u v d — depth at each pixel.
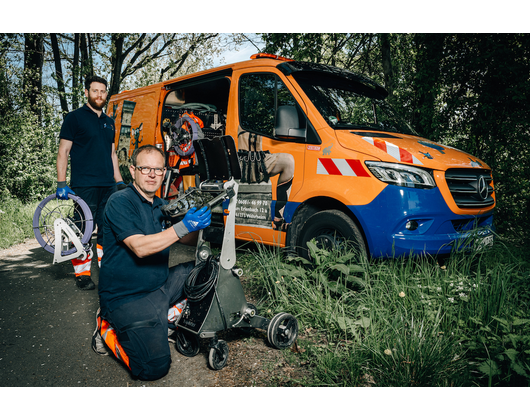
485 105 5.85
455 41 6.32
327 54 10.25
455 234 3.29
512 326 2.46
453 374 2.16
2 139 8.92
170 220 2.61
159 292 2.50
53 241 3.85
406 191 3.11
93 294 3.77
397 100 6.98
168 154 5.68
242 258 4.30
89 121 3.79
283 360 2.47
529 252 4.25
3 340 2.85
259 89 4.23
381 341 2.39
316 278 3.08
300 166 3.71
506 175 5.84
